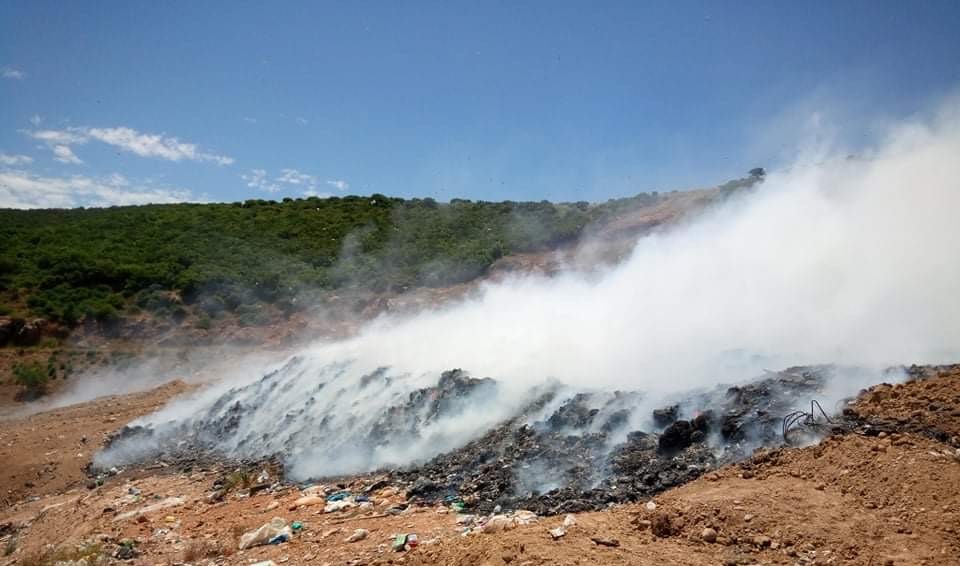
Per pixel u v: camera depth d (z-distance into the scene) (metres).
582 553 5.69
